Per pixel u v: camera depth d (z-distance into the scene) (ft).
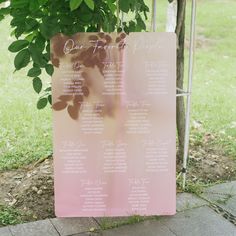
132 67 10.62
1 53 26.43
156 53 10.59
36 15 10.24
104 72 10.61
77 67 10.53
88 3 9.42
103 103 10.77
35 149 15.03
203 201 12.09
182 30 12.88
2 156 14.48
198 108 18.85
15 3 9.98
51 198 12.24
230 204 12.00
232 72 23.91
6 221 11.25
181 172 12.89
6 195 12.37
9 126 16.84
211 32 30.37
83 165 11.07
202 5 38.24
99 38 10.38
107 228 11.00
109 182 11.19
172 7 13.25
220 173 13.67
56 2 10.28
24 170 13.78
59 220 11.30
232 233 10.87
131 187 11.25
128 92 10.74
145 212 11.38
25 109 18.53
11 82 21.98
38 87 10.51
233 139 15.90
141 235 10.77
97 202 11.28
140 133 10.98
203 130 16.63
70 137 10.92
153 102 10.82
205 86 21.75
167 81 10.73
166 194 11.32
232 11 36.11
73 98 10.69
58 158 11.02
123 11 10.11
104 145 11.00
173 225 11.12
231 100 20.03
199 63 25.11
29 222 11.25
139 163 11.12
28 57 10.20
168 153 11.10
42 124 17.13
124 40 10.44
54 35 10.15
